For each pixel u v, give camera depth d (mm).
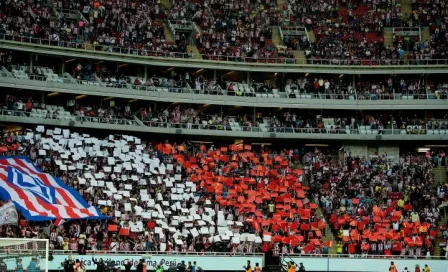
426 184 78062
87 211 62406
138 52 85250
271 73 90938
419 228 71750
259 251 68625
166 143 80875
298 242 69250
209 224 70000
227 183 76188
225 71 90000
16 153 69000
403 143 87875
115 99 84688
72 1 87188
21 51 79438
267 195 75375
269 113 89250
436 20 94438
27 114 76500
